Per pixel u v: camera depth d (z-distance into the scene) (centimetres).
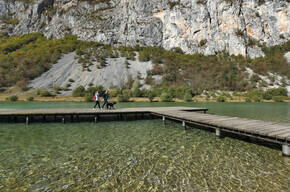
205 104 3203
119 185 415
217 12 9256
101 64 6906
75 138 857
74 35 11300
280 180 435
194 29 9550
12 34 13162
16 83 5297
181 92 4544
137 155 622
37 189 399
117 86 5366
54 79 5716
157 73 6688
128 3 11744
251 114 1802
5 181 437
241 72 6700
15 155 621
